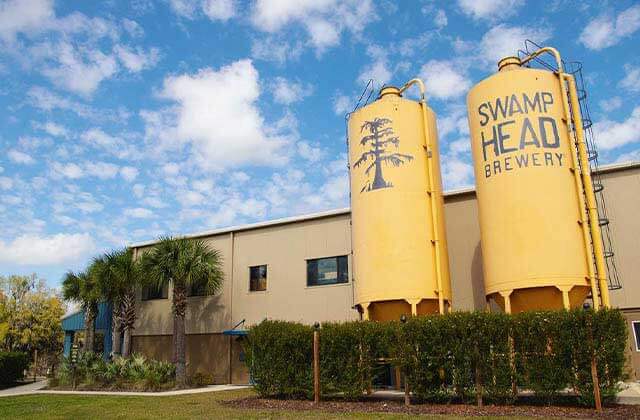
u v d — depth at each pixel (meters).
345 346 17.52
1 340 46.41
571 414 13.31
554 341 14.65
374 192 20.59
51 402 19.84
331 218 27.92
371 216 20.47
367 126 21.52
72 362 28.58
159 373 26.28
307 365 18.16
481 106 19.92
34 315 51.84
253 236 30.44
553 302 17.62
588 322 14.33
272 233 29.80
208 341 30.73
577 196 18.38
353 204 21.53
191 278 27.23
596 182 21.66
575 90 19.64
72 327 37.41
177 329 27.23
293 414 14.93
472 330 15.59
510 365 15.07
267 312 28.86
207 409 16.61
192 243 28.44
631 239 20.92
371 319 20.05
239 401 18.38
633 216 21.05
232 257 30.81
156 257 28.09
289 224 29.28
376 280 19.84
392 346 16.48
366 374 17.22
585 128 20.19
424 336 16.08
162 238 28.83
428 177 21.02
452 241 24.17
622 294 20.69
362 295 20.22
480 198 19.59
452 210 24.42
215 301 30.86
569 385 14.41
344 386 17.34
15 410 17.64
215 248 31.52
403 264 19.66
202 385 27.67
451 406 15.39
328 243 27.72
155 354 32.53
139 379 25.84
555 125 18.77
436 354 15.87
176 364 26.70
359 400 17.45
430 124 21.92
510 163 18.61
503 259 18.27
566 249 17.59
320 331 18.12
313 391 17.81
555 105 19.05
